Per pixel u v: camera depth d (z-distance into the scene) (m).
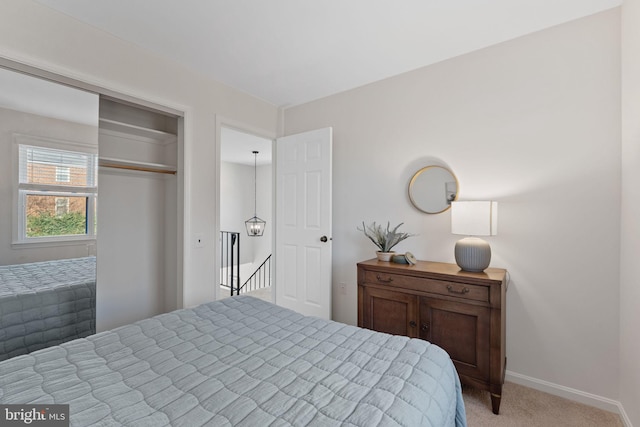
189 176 2.49
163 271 2.67
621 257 1.76
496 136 2.19
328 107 3.11
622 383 1.74
